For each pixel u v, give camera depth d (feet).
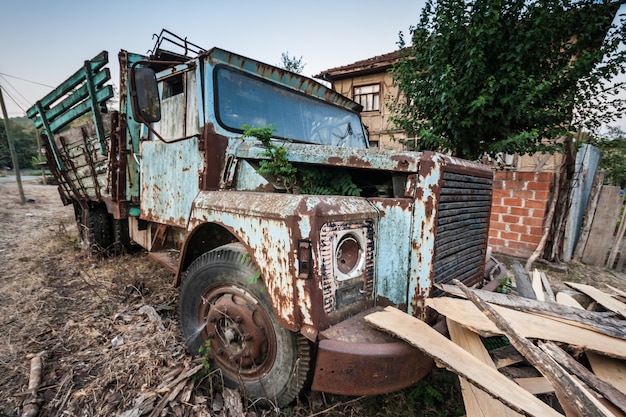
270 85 9.12
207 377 6.37
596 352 4.73
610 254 16.57
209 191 6.91
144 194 10.19
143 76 6.59
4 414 5.59
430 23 13.60
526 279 9.48
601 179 16.62
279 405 5.60
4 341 7.80
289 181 6.43
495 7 11.78
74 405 5.75
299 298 4.68
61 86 12.91
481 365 4.04
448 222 5.56
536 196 15.72
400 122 15.65
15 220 23.85
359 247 5.23
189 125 8.17
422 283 5.18
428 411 5.89
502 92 12.58
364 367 4.32
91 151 12.62
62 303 9.95
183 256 7.15
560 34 12.18
